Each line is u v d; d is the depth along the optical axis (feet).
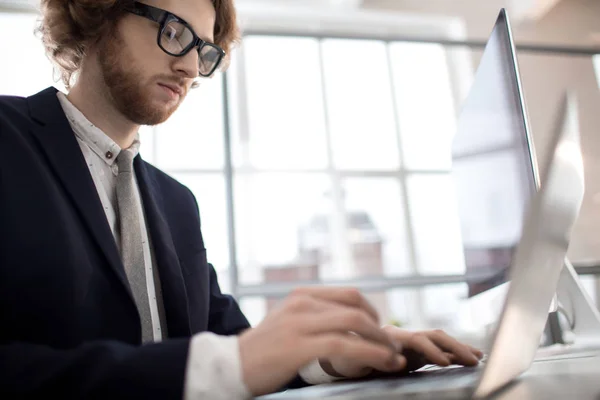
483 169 2.82
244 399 0.99
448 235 14.26
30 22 11.68
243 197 13.12
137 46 2.32
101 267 1.82
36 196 1.69
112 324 1.77
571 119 1.29
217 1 3.17
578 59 12.32
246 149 13.61
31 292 1.56
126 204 2.20
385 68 15.15
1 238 1.57
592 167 10.43
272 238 13.20
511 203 2.39
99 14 2.29
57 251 1.64
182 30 2.39
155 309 2.16
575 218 1.41
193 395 0.97
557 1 14.03
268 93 14.25
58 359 1.06
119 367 1.00
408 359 1.68
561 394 0.91
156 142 12.78
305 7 14.56
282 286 6.78
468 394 0.94
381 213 14.14
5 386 1.03
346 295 1.26
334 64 14.90
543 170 1.17
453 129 14.92
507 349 0.98
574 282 2.52
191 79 2.47
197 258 2.50
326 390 1.31
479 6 15.35
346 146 14.38
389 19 15.21
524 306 1.04
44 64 11.67
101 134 2.25
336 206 13.85
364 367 1.67
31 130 1.93
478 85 2.88
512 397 0.91
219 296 2.66
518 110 2.26
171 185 2.73
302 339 1.02
